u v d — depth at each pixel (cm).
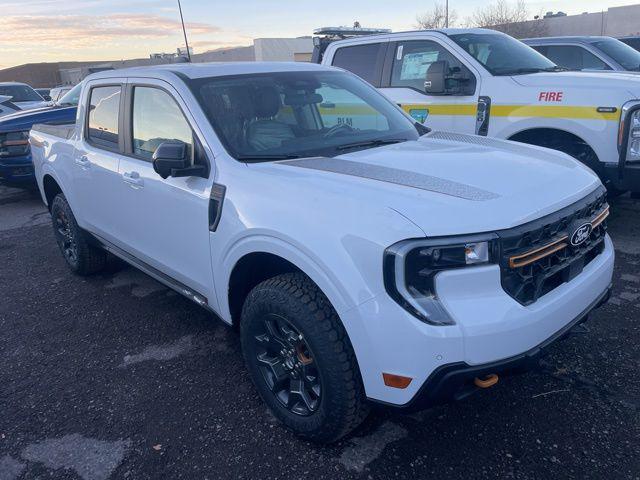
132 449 281
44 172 518
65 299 477
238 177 286
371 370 228
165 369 354
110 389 335
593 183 283
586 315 260
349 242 227
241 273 295
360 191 243
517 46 632
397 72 648
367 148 327
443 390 219
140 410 312
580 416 283
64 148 474
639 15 3344
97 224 442
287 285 255
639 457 253
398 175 263
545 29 3784
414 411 229
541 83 532
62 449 285
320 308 243
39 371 362
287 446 276
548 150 327
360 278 224
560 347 344
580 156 530
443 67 573
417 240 215
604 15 3512
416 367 217
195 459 271
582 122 505
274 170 283
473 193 239
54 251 618
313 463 263
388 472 254
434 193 238
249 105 333
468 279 218
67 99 966
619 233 550
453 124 597
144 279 511
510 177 262
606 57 771
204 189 304
